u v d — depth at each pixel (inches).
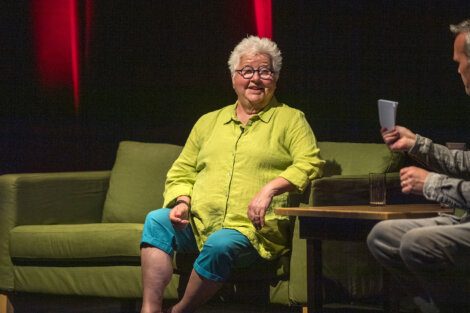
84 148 476.7
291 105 399.2
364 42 382.6
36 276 333.7
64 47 480.7
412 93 372.8
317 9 392.5
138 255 312.2
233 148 302.0
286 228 294.7
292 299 289.4
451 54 363.9
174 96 444.8
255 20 414.0
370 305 326.0
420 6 369.7
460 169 248.2
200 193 301.6
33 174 348.8
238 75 304.3
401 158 315.6
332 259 288.4
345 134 387.5
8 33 496.4
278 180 289.3
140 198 352.5
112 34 463.2
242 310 366.6
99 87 469.7
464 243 231.3
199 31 434.0
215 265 282.8
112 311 364.5
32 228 334.6
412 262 233.6
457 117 363.9
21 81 495.8
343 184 285.7
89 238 319.9
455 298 236.4
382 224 243.8
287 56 400.2
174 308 289.4
